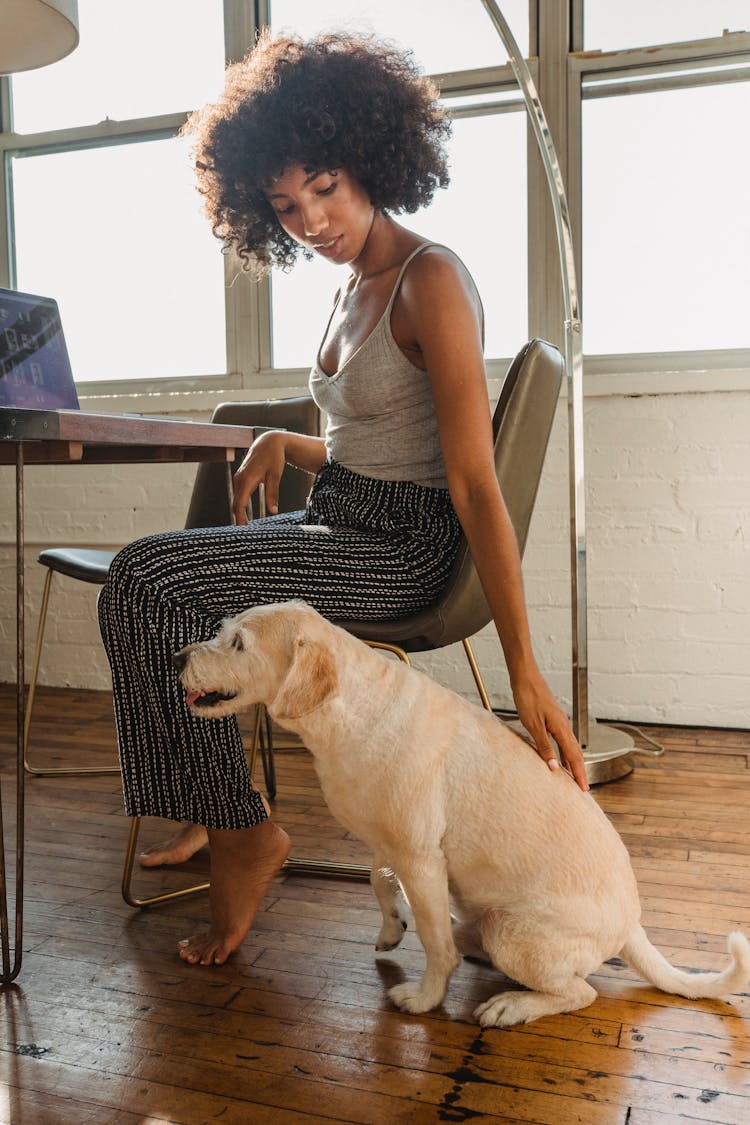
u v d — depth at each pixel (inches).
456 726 49.9
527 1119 42.1
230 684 48.5
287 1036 48.9
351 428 61.9
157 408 130.4
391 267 60.4
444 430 53.5
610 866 49.3
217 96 64.9
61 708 125.3
